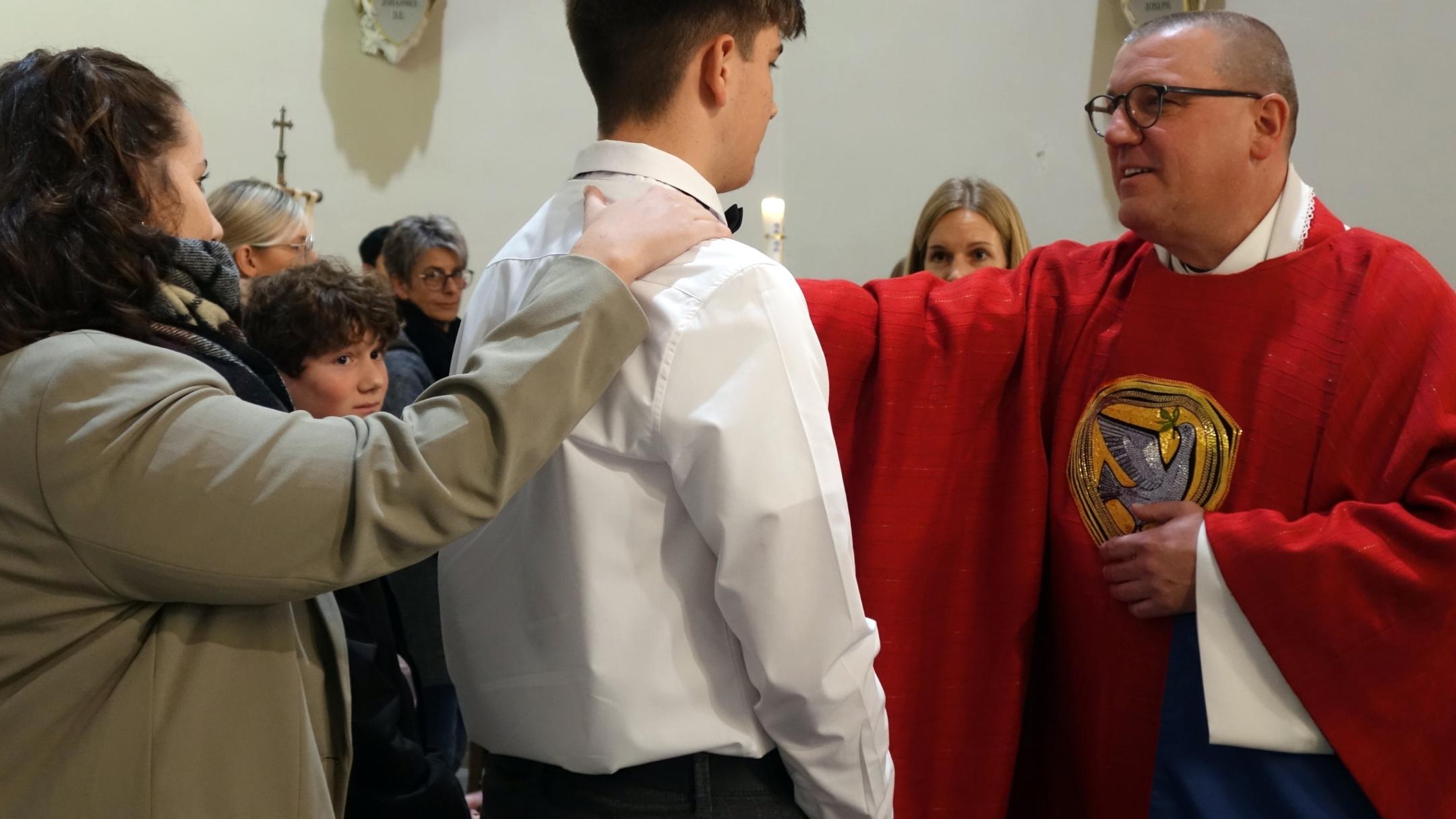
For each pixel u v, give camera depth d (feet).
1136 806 5.05
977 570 5.40
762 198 16.52
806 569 3.82
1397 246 5.00
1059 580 5.35
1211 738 4.74
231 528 3.18
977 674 5.33
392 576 8.39
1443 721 4.46
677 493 4.02
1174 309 5.17
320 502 3.25
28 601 3.24
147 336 3.48
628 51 4.20
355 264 15.35
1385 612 4.51
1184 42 4.93
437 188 15.70
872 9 15.89
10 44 14.03
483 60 15.80
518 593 4.30
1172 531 4.89
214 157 14.83
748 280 3.89
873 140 15.90
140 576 3.20
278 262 9.46
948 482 5.34
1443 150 12.69
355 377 6.68
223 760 3.38
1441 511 4.49
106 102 3.50
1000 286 5.66
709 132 4.28
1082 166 14.71
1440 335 4.74
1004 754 5.26
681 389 3.80
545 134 16.01
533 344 3.56
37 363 3.24
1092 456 5.24
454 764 8.89
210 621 3.45
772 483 3.76
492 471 3.41
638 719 4.03
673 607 4.08
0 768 3.25
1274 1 13.47
